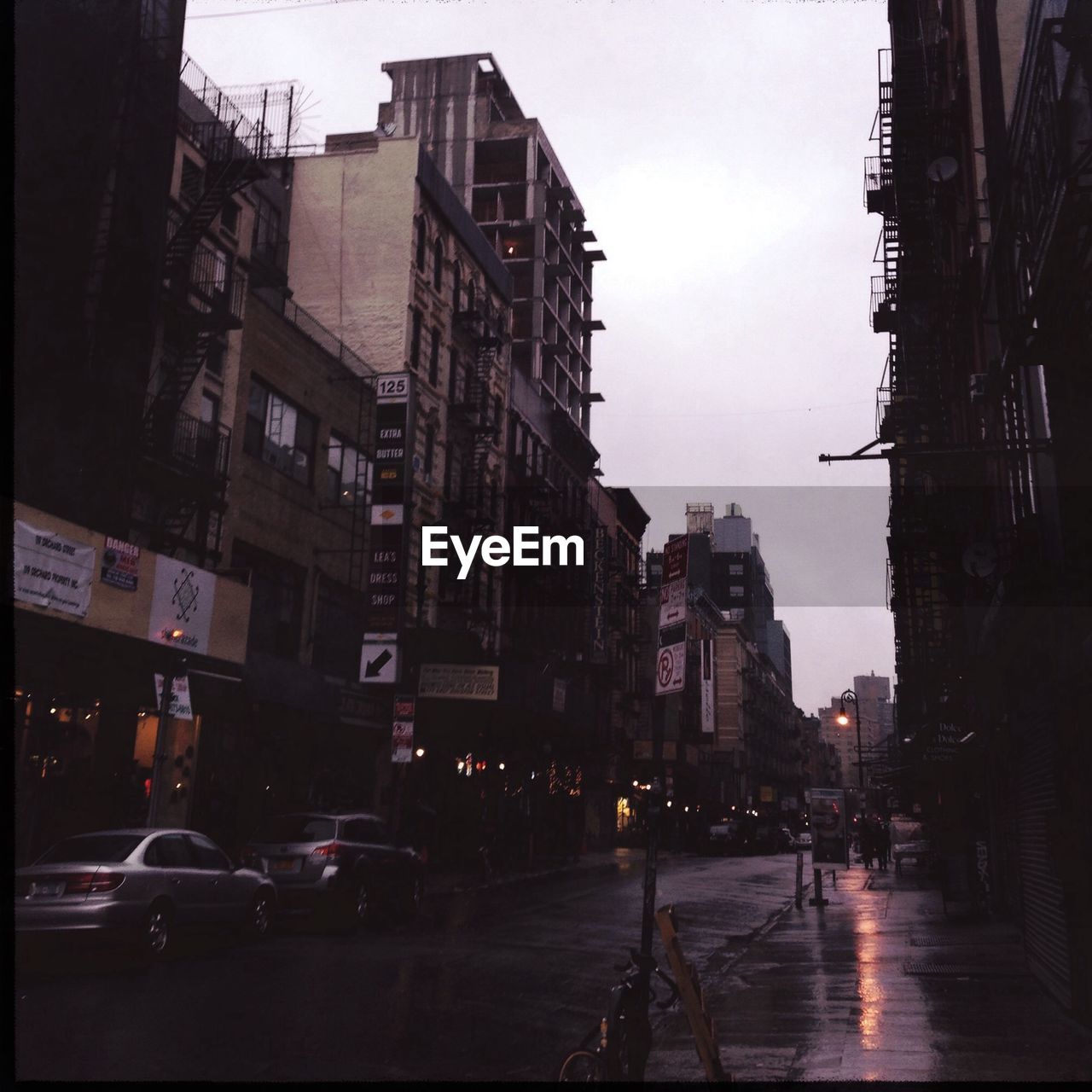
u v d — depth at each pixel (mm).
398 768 23359
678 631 6984
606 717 53812
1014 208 12086
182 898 12539
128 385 19344
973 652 17891
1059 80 9508
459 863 33812
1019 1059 7914
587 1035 9211
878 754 75125
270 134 25047
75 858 12227
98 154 19016
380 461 28312
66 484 18062
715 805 78688
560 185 67562
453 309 37562
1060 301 9484
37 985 10352
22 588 15703
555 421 50406
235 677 21219
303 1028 8875
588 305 71438
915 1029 9180
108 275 18906
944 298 22078
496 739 37250
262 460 25125
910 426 26125
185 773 20797
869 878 36281
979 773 24250
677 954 6215
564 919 19297
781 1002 10805
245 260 24938
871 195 27141
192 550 21938
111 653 18234
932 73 24234
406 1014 9688
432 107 64500
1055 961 10492
